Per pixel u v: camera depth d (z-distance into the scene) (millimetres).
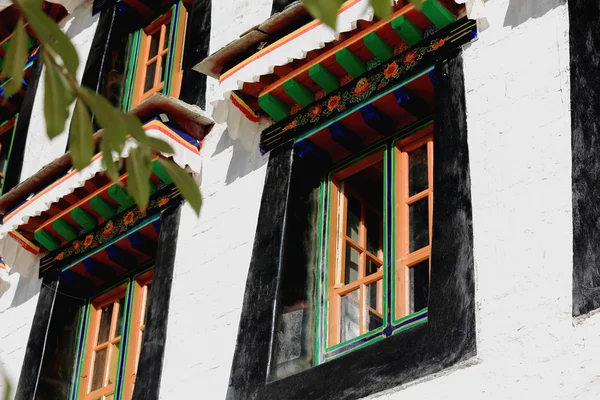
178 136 9695
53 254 10969
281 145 9016
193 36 11070
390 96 8281
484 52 7781
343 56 8469
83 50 12648
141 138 3691
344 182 8820
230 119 9281
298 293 8289
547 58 7367
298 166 8852
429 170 8062
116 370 9773
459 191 7258
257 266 8508
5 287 11375
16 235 10945
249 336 8164
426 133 8242
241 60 9180
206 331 8625
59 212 10734
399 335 7043
